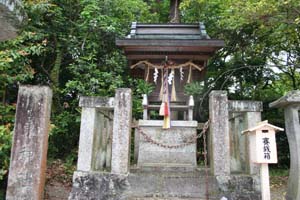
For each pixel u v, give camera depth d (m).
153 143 7.47
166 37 8.45
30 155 4.67
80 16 10.05
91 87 8.99
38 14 8.51
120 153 6.01
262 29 10.45
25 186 4.57
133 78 9.99
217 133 6.00
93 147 6.11
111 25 9.80
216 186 5.75
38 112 4.80
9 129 6.35
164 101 7.98
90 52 9.98
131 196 5.79
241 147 6.60
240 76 13.53
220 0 12.09
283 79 13.66
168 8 14.51
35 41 8.71
